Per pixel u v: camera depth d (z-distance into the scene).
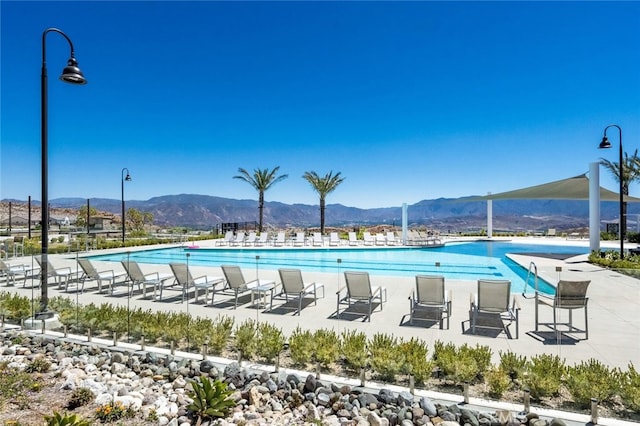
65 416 2.62
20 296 6.89
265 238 23.02
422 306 5.72
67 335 5.14
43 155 5.85
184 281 7.21
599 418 2.78
